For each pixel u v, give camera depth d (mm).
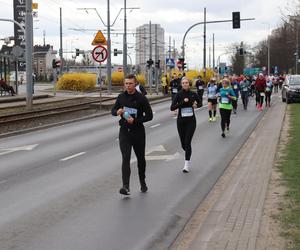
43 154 14344
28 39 31000
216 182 10266
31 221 7562
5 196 9203
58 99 41969
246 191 8938
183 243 6473
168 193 9336
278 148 13695
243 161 12398
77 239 6680
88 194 9305
